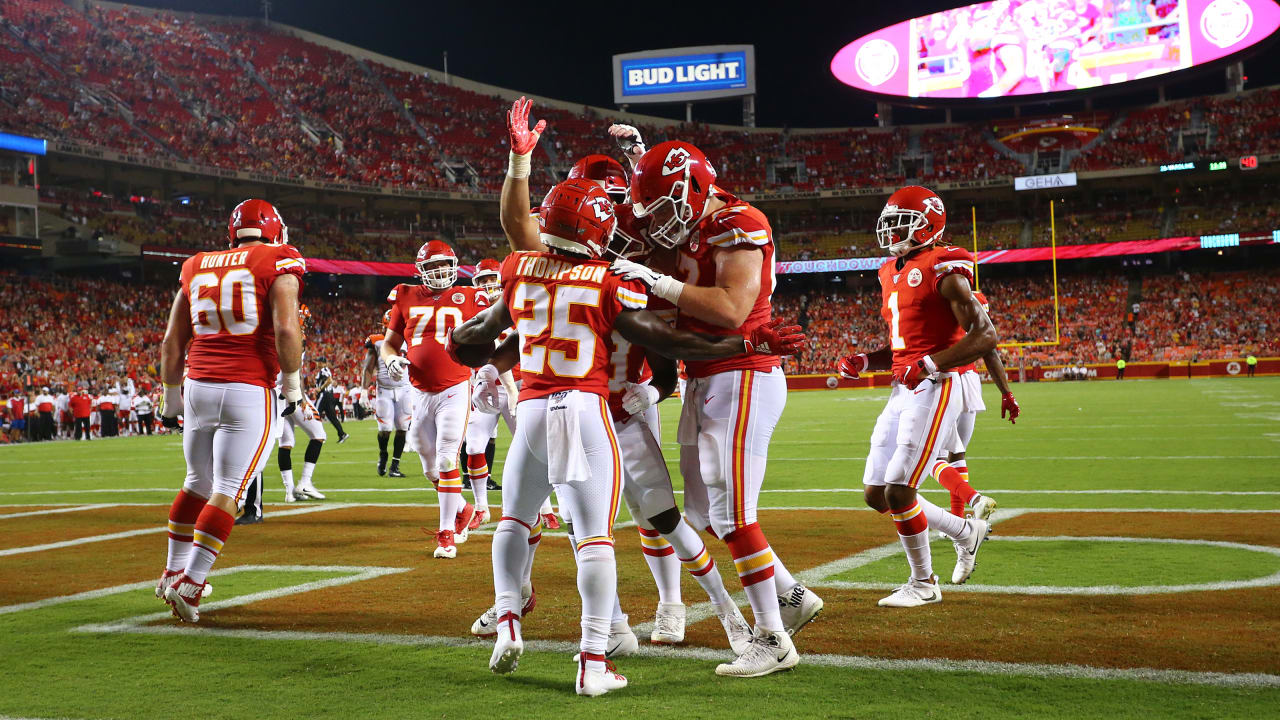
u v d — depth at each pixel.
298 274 5.00
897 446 4.54
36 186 32.41
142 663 3.75
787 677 3.41
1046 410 20.86
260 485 7.85
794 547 6.00
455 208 46.59
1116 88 46.69
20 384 26.81
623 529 6.95
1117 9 46.31
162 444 20.75
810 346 46.25
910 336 4.72
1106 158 47.75
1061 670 3.36
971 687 3.20
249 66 46.34
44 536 7.20
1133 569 5.05
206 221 39.25
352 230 44.91
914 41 49.31
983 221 49.84
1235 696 3.04
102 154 33.59
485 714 3.08
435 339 6.54
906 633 3.94
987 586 4.79
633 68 54.44
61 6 42.28
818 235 50.97
